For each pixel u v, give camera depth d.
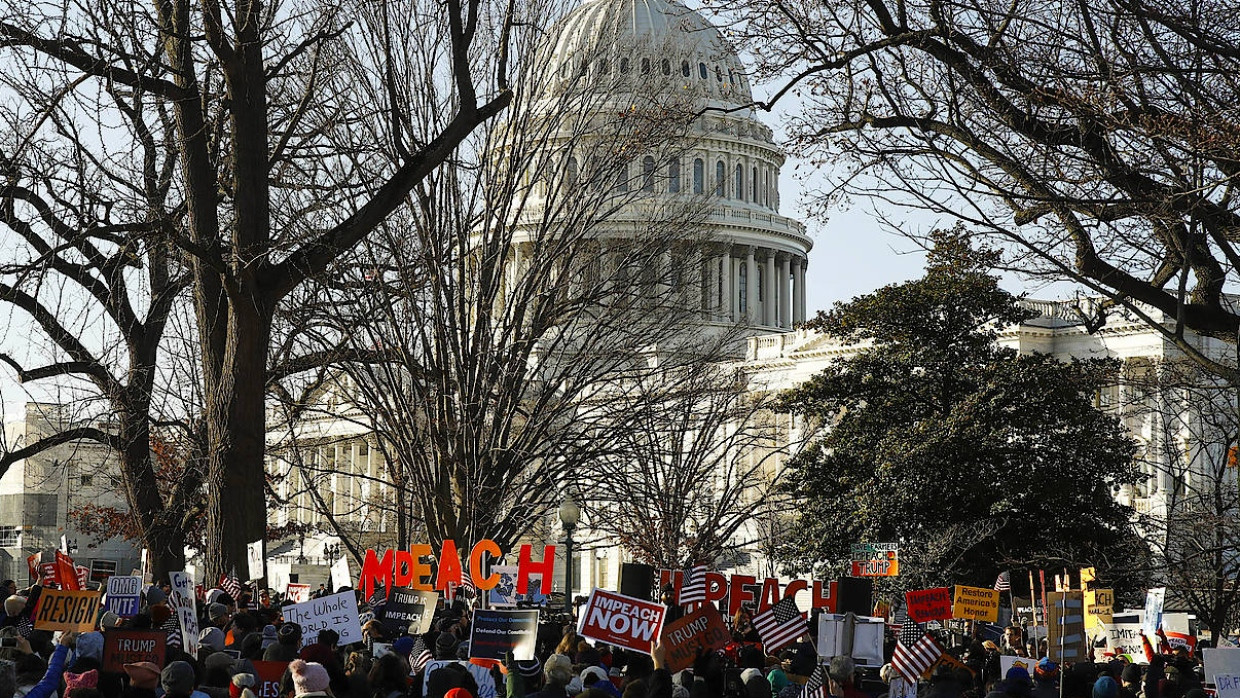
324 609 20.48
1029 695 18.19
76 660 15.45
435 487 41.38
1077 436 63.44
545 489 46.62
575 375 47.66
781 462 84.81
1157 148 19.72
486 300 42.09
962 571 62.75
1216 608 32.25
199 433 44.47
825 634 20.52
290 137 37.59
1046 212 21.12
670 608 25.02
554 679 15.41
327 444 49.19
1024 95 19.94
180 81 32.50
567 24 44.84
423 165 32.41
